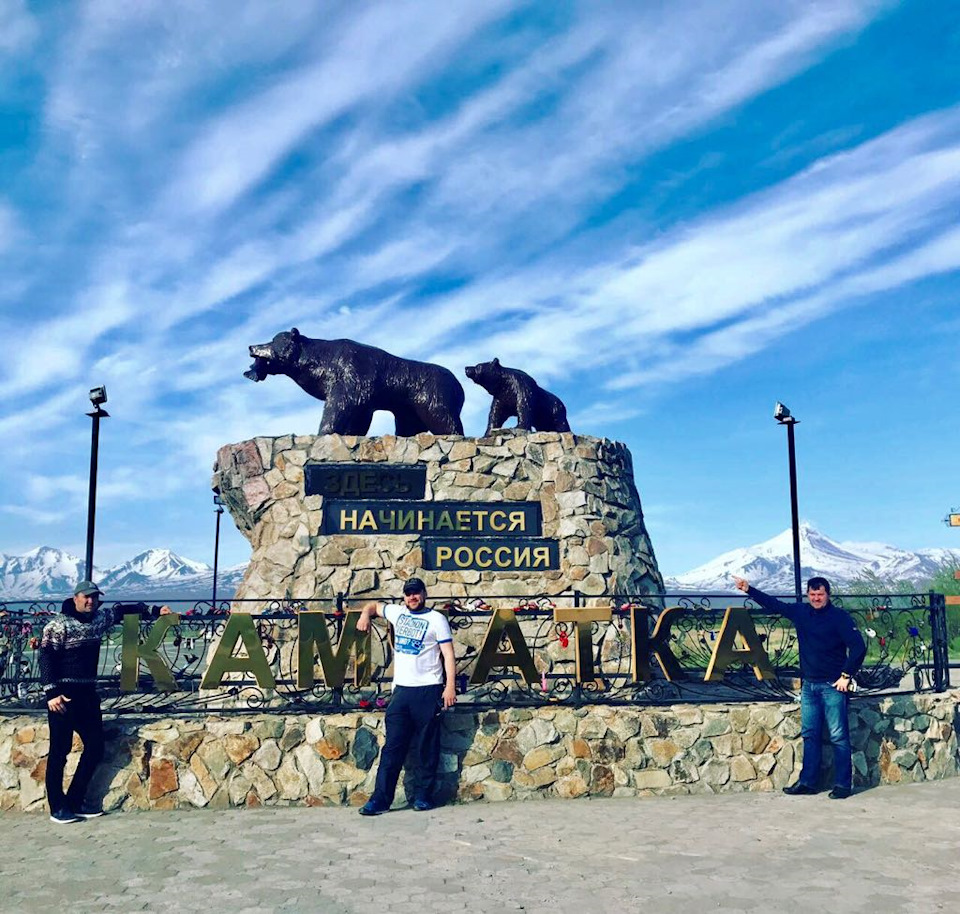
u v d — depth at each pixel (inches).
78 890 191.0
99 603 277.7
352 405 442.0
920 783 311.0
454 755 287.7
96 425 659.4
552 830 242.5
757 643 316.2
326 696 319.3
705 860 209.8
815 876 195.8
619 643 388.8
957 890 185.5
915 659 347.6
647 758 294.7
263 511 401.1
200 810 274.8
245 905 179.3
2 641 315.3
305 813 269.3
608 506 422.0
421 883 193.5
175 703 304.5
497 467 411.2
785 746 301.9
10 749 281.3
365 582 387.5
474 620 387.5
